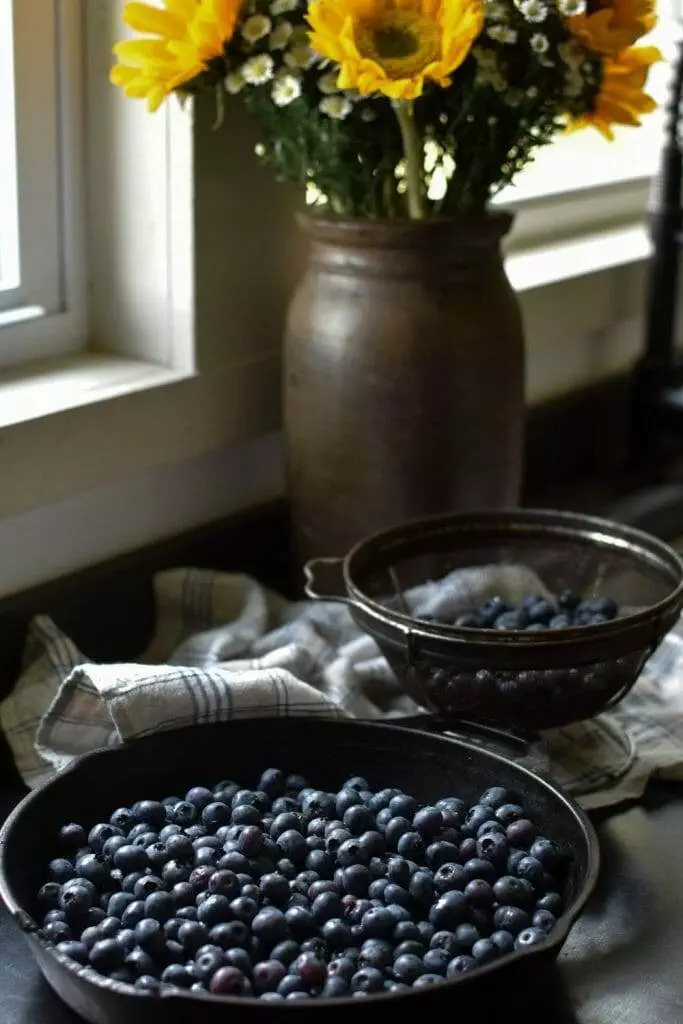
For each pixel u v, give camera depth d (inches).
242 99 53.1
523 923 35.9
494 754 40.8
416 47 44.9
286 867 38.2
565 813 38.5
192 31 46.0
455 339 50.4
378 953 34.5
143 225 54.1
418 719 44.5
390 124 49.1
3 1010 35.4
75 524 52.2
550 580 52.7
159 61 46.7
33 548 50.9
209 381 55.0
